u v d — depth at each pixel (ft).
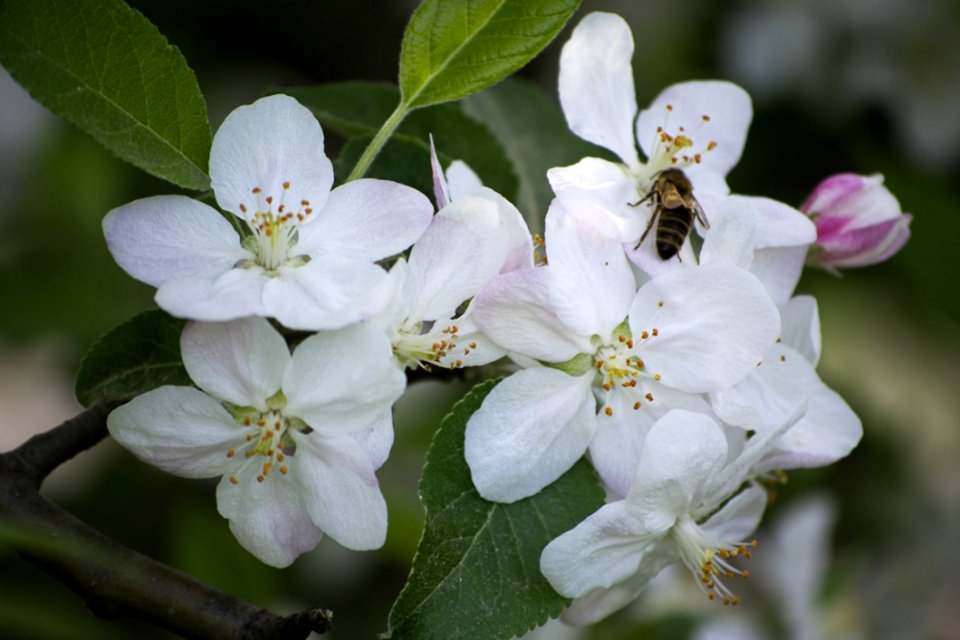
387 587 1.79
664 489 1.28
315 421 1.25
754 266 1.38
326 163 1.28
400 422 1.72
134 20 1.28
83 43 1.27
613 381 1.30
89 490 1.72
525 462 1.28
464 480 1.28
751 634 1.73
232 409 1.25
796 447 1.36
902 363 1.78
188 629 1.26
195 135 1.29
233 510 1.27
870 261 1.43
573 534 1.27
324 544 1.78
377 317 1.24
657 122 1.42
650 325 1.31
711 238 1.31
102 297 1.76
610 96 1.38
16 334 1.74
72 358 1.77
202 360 1.24
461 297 1.28
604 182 1.34
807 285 1.79
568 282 1.29
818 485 1.77
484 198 1.28
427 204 1.28
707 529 1.35
